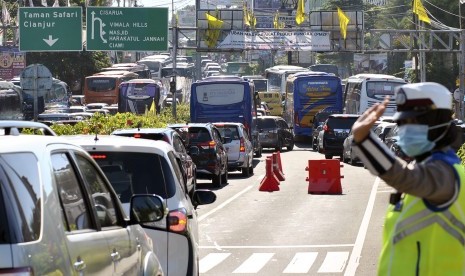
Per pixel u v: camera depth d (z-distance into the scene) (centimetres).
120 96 12019
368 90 10294
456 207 845
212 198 2181
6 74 11656
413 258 848
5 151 858
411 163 898
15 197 825
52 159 959
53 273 852
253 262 2650
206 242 3058
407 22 17188
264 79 15362
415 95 860
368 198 4594
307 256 2755
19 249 797
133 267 1195
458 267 848
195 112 8688
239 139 6194
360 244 2995
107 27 8938
